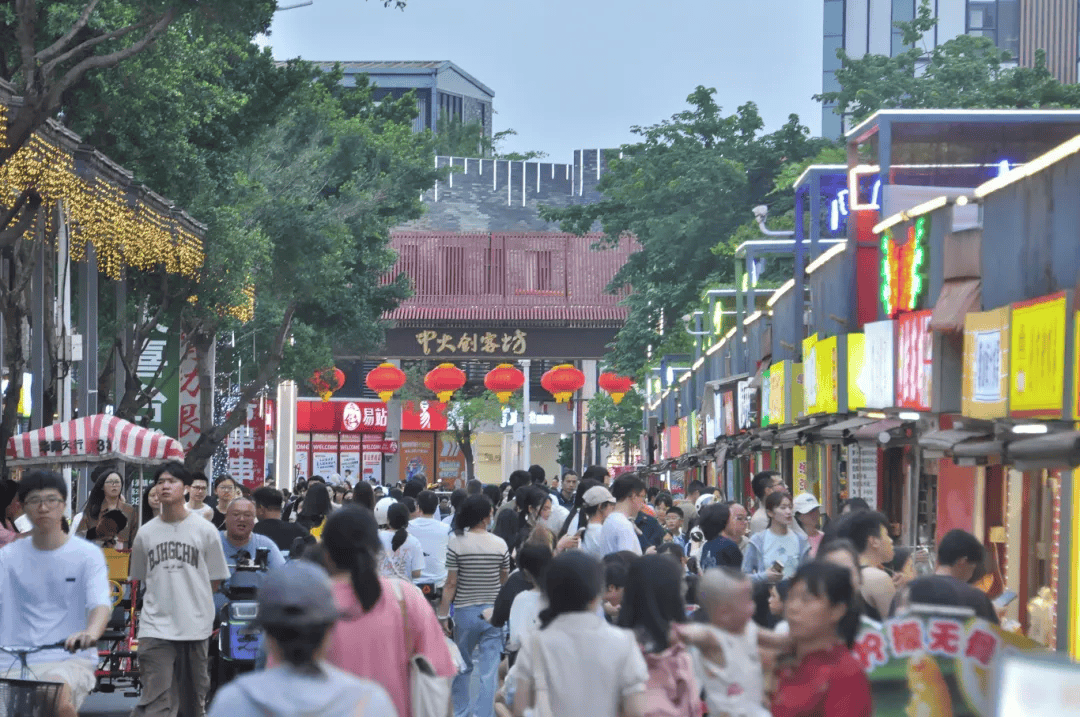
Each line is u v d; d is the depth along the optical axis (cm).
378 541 1234
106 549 2605
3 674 1575
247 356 7075
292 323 7225
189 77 4638
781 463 5597
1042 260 2528
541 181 14512
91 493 2830
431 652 1260
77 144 3725
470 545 2281
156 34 2938
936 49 7975
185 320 5447
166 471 1953
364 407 13550
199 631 1961
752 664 1166
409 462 13900
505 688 1628
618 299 13050
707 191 8188
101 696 2739
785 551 2253
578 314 12788
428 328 12900
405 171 7569
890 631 1142
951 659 1134
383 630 1223
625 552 1741
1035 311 2367
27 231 3669
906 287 3428
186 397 5619
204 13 2956
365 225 7375
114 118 4394
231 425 6216
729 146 8400
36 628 1591
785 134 8375
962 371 2884
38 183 3431
